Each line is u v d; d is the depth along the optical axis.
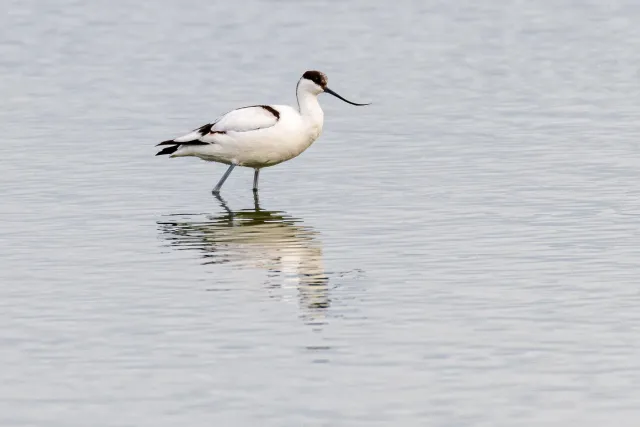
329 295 13.50
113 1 38.28
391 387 10.88
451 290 13.58
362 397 10.68
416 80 28.12
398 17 35.75
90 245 15.85
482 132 22.83
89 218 17.33
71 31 34.22
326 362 11.49
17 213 17.58
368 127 23.59
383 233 16.19
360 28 34.31
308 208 17.81
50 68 29.98
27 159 21.14
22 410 10.55
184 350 11.87
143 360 11.62
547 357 11.49
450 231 16.16
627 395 10.62
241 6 37.38
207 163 21.05
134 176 20.06
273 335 12.23
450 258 14.87
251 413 10.40
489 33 33.47
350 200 18.17
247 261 14.98
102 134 23.23
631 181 18.75
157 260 15.11
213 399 10.70
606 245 15.24
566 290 13.47
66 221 17.16
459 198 18.02
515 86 27.25
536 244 15.38
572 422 10.14
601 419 10.18
